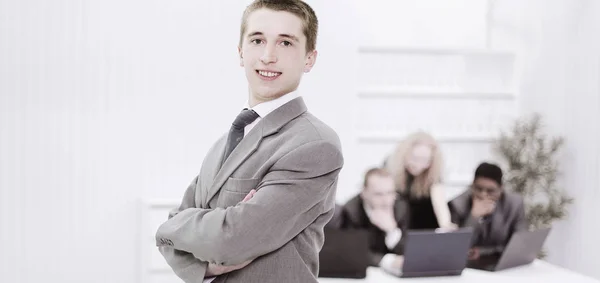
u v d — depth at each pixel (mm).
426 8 5262
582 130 4832
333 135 1444
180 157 4758
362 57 5078
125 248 4695
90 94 4645
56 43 4598
